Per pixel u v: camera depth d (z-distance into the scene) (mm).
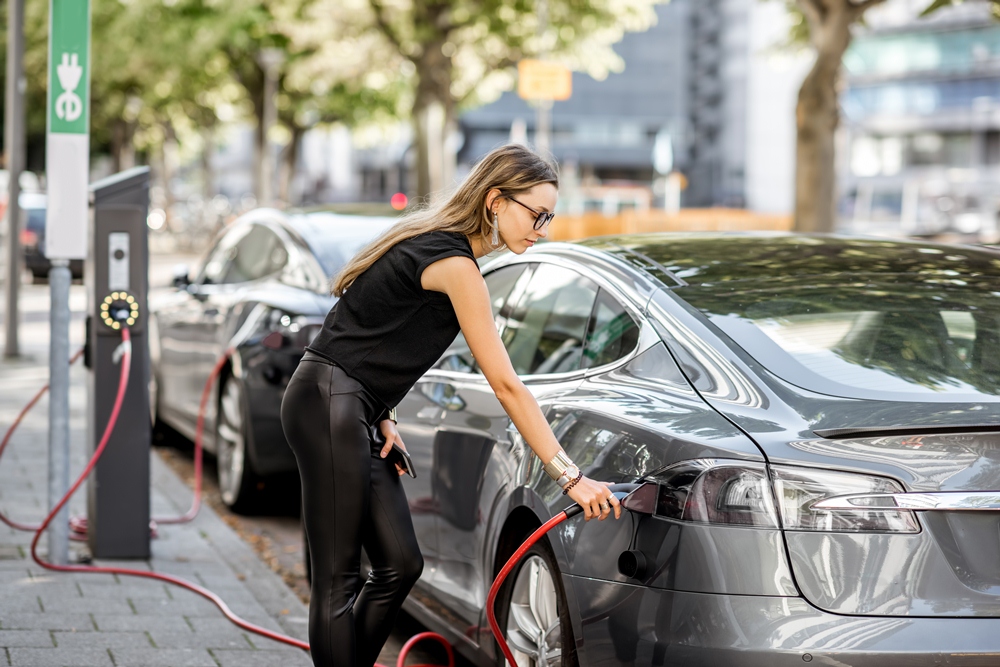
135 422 6441
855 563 3080
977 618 3059
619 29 30484
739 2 84812
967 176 64750
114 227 6293
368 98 45281
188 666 4859
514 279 5066
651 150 90188
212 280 9336
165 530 7301
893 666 3006
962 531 3113
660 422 3520
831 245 4633
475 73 31281
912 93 70562
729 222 30844
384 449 3787
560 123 88625
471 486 4562
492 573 4340
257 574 6473
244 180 104062
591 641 3533
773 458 3168
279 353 7539
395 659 5535
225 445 8211
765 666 3037
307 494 3674
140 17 34875
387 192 88250
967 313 3896
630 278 4270
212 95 47562
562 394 4148
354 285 3641
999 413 3275
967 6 66125
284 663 4984
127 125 56062
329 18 32062
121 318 6332
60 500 6168
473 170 3570
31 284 28594
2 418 10828
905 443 3154
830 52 16734
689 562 3199
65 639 5082
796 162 17203
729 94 86938
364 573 5496
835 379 3490
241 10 34094
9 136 14906
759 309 3898
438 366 5184
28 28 42656
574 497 3430
